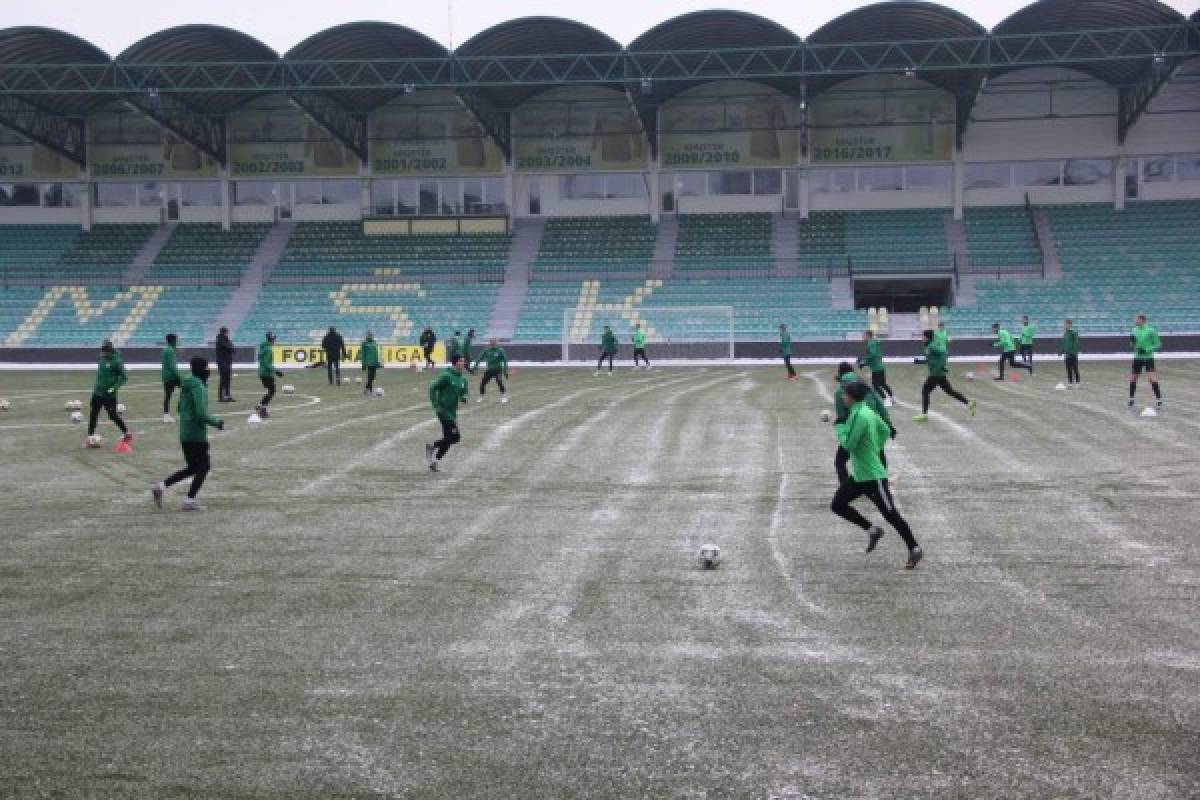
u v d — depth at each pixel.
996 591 9.20
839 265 51.22
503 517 12.60
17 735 6.28
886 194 54.00
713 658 7.54
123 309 52.59
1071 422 20.80
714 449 18.00
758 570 10.02
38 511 13.00
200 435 13.10
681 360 47.47
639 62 48.31
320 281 53.66
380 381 36.56
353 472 15.88
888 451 17.28
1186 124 50.84
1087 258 49.59
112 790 5.58
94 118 56.69
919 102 52.47
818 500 13.48
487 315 50.75
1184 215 50.97
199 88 45.22
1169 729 6.21
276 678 7.18
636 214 55.78
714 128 54.06
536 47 47.09
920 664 7.36
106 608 8.84
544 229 55.62
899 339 46.12
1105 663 7.33
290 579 9.77
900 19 44.16
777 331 48.38
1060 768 5.72
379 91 52.88
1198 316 46.06
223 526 12.12
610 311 50.16
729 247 53.09
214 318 51.66
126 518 12.58
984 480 14.62
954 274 49.53
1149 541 10.99
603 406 25.41
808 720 6.41
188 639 8.02
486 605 8.91
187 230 57.31
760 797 5.44
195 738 6.22
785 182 54.81
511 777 5.69
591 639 7.98
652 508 13.09
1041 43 45.94
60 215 58.28
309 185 57.72
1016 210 52.47
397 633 8.16
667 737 6.19
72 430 21.27
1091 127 51.66
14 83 49.47
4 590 9.41
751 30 45.56
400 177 55.97
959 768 5.74
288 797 5.49
